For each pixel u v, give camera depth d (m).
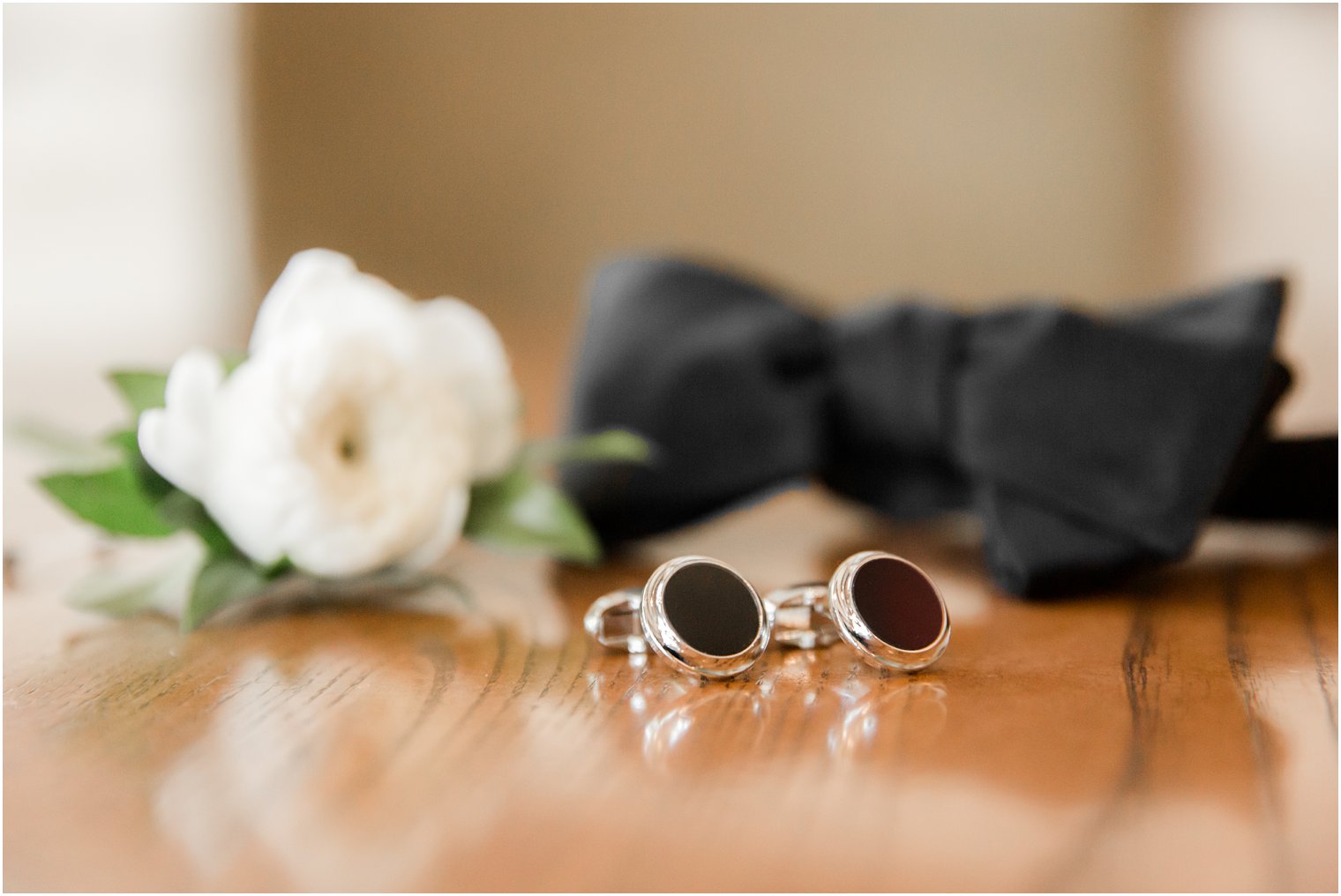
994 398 0.28
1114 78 0.62
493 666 0.23
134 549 0.31
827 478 0.31
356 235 0.77
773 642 0.24
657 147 0.71
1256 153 0.60
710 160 0.70
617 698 0.21
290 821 0.18
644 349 0.30
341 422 0.25
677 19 0.69
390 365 0.25
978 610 0.25
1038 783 0.19
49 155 0.78
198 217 0.79
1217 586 0.27
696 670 0.22
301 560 0.24
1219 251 0.61
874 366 0.30
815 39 0.67
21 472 0.40
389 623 0.25
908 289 0.67
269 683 0.22
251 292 0.79
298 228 0.78
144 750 0.20
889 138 0.66
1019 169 0.64
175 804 0.18
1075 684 0.22
